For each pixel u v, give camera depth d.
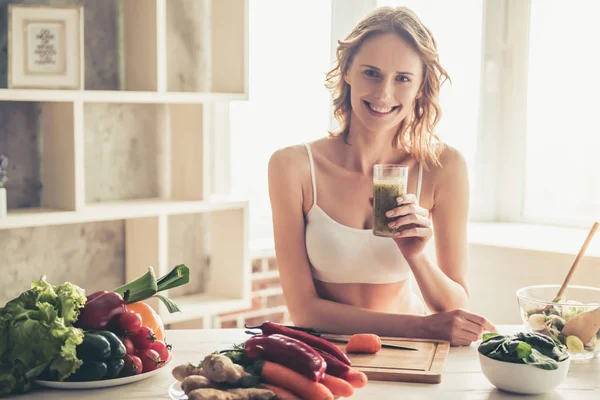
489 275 3.30
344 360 1.49
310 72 3.61
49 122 2.78
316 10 3.59
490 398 1.48
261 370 1.43
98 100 2.70
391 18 2.10
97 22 2.93
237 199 3.19
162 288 1.74
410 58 2.10
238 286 3.21
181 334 1.93
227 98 3.05
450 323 1.87
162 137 3.17
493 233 3.47
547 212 3.68
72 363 1.48
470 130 3.76
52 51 2.63
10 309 1.52
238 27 3.09
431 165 2.26
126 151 3.07
